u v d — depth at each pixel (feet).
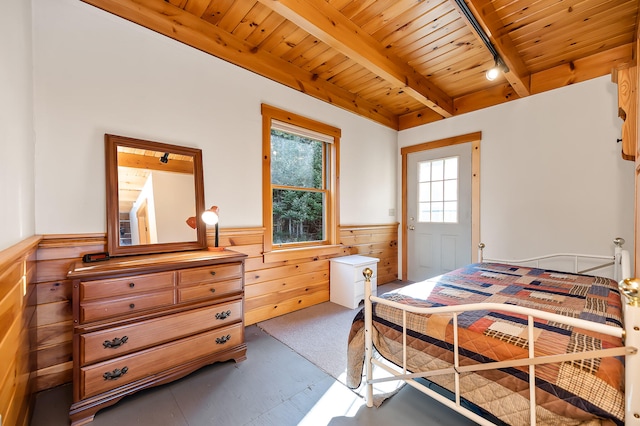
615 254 7.40
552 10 6.69
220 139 7.80
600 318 4.03
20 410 3.97
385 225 13.29
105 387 4.75
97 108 5.93
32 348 4.98
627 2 6.41
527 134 9.97
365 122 12.33
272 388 5.48
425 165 13.01
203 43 7.39
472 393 3.72
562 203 9.29
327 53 8.78
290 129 9.57
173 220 6.78
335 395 5.30
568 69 9.11
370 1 6.40
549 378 3.13
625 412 2.58
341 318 8.98
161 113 6.78
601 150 8.61
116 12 6.14
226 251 6.86
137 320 5.08
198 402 5.08
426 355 4.20
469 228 11.45
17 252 3.32
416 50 8.30
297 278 9.71
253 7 6.85
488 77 8.25
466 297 5.17
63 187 5.52
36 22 5.29
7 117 3.72
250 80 8.44
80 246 5.68
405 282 13.43
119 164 6.11
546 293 5.32
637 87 4.33
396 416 4.76
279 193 9.67
